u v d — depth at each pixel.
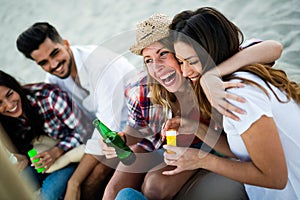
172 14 3.81
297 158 1.59
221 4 3.72
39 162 2.21
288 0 3.47
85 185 2.17
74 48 2.29
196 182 1.81
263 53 1.61
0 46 4.14
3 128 2.19
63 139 2.33
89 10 4.33
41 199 2.16
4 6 4.68
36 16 4.44
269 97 1.48
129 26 3.88
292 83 1.74
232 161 1.57
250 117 1.43
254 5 3.55
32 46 2.19
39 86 2.27
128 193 1.66
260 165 1.48
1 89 2.12
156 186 1.79
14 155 2.24
